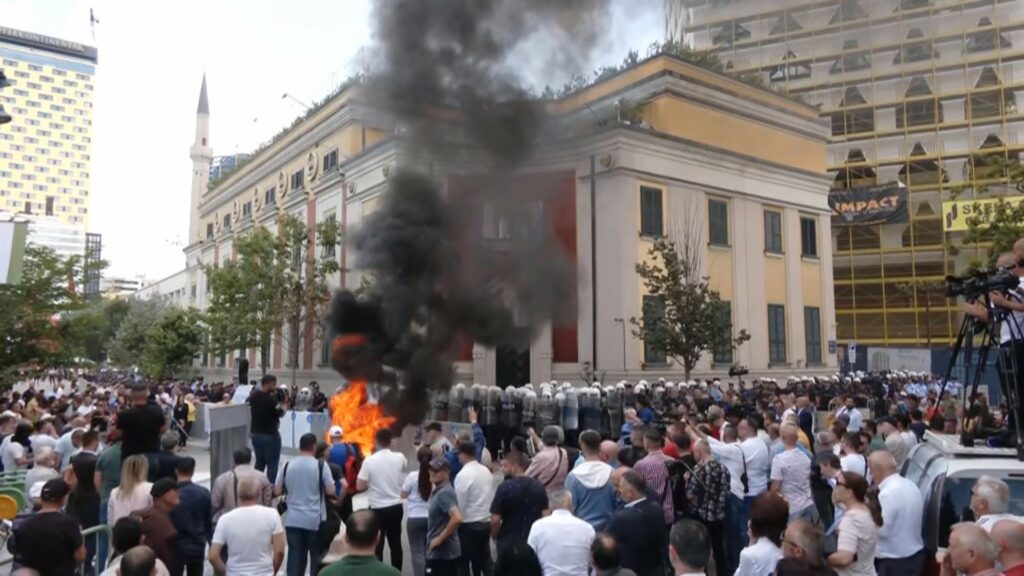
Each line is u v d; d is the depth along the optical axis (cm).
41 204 14125
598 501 591
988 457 529
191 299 5288
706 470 657
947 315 3669
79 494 686
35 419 1243
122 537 450
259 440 1034
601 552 392
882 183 3722
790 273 2867
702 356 2488
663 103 2562
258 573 523
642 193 2406
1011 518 416
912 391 2189
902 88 3584
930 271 3725
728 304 2422
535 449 1097
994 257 1888
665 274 2297
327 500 691
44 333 1952
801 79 3650
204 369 4600
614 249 2333
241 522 524
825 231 3066
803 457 707
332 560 398
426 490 666
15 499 743
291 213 3531
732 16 3159
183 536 576
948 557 443
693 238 2494
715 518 646
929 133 3622
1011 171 1909
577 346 2370
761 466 740
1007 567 370
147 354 3772
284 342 3347
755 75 2972
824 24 3141
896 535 502
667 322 2080
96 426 1010
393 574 368
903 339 3766
